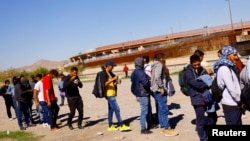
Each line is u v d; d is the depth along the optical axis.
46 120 12.05
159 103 8.54
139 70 8.73
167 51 79.06
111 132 9.84
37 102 11.55
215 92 5.77
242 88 5.61
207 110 7.02
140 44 105.38
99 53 112.88
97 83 9.52
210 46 74.06
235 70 5.74
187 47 76.88
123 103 16.42
